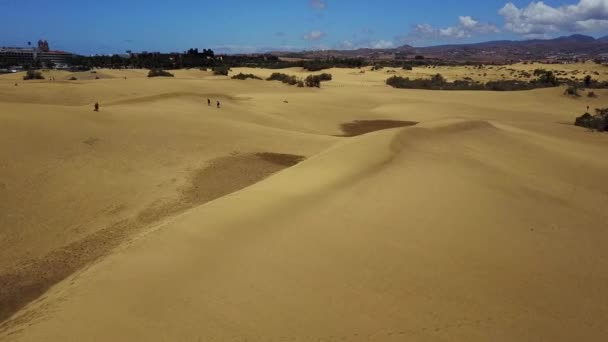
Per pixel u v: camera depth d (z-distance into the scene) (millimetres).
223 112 40344
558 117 52062
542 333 8844
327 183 16688
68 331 8008
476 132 29875
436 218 14000
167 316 8547
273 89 68812
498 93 70562
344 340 8125
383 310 9109
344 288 9805
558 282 10945
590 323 9367
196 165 22594
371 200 15086
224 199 15383
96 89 53812
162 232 12383
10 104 28422
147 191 18547
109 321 8297
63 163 20062
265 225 12766
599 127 39438
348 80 96625
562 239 13703
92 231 14805
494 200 16422
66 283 10648
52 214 15805
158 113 32406
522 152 26297
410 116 48656
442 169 19750
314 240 11953
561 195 18719
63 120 25828
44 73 85125
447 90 78000
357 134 38125
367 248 11695
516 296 10086
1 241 13852
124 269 10273
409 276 10484
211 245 11508
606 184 21422
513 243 12891
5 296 11062
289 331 8289
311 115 45562
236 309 8859
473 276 10766
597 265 12148
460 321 8945
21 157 19688
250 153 25906
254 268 10445
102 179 19188
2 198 16219
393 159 20391
